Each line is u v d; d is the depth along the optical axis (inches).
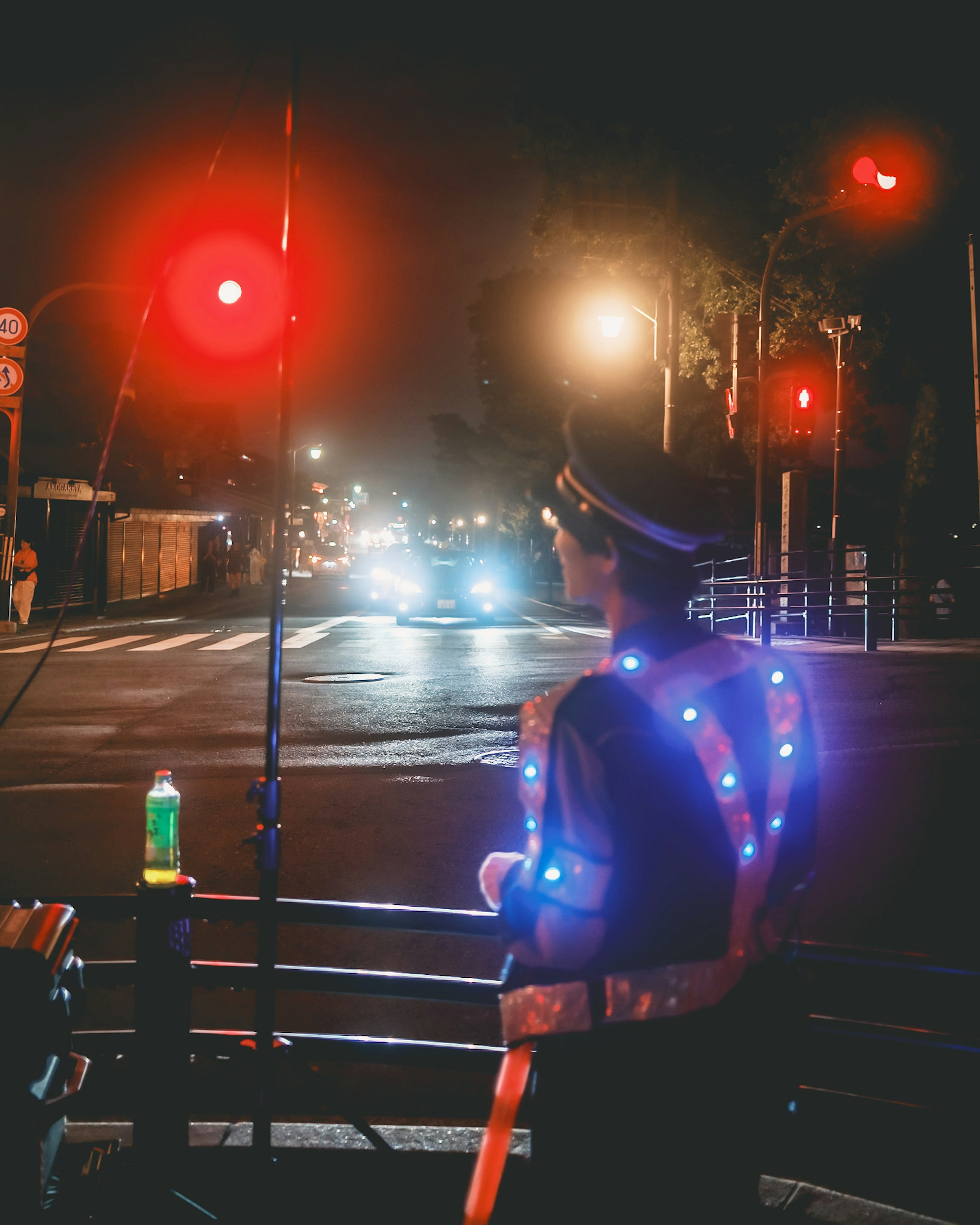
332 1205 113.5
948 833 261.0
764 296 787.4
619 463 61.4
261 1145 105.2
